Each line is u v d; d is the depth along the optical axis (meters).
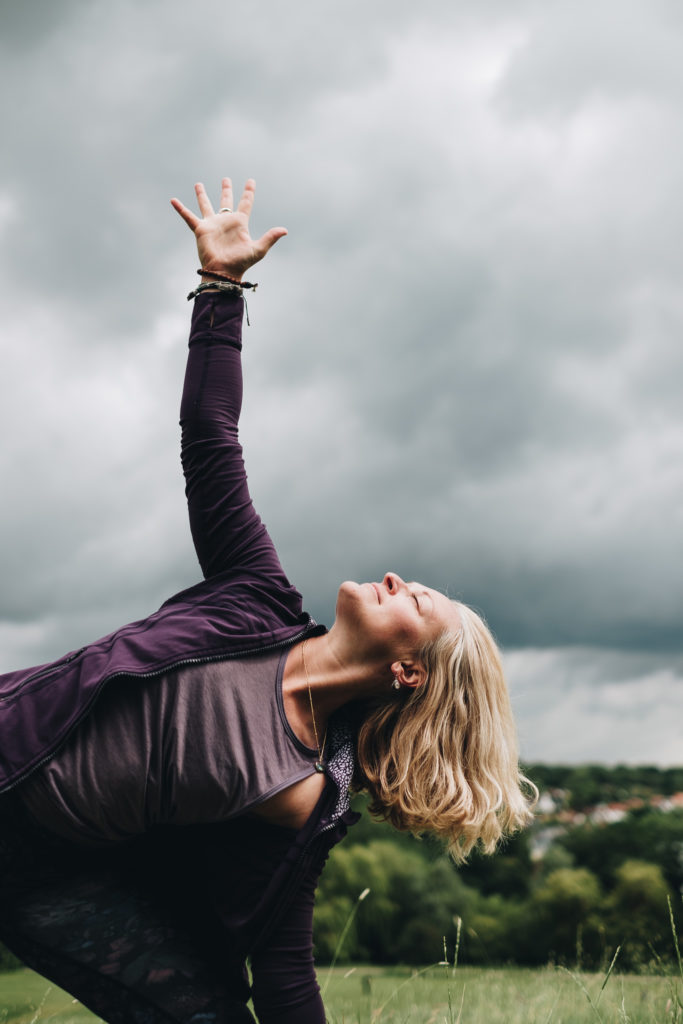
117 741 2.24
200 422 2.78
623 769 116.88
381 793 2.56
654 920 45.34
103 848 2.39
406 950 50.12
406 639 2.50
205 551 2.73
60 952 2.26
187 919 2.42
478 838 2.65
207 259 2.89
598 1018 3.14
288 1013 2.35
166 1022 2.24
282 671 2.42
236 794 2.26
